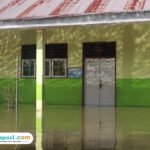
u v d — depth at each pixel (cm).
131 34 2403
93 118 1866
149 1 1848
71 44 2552
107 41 2462
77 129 1533
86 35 2514
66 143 1260
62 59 2572
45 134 1422
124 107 2384
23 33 2664
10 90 2608
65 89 2556
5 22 2042
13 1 2242
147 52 2373
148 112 2109
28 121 1759
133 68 2403
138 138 1334
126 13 1781
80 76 2525
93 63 2502
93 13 1842
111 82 2455
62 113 2084
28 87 2645
